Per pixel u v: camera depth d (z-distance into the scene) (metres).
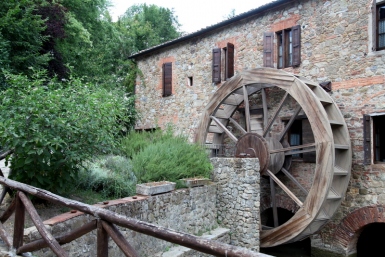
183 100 9.65
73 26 10.03
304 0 7.12
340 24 6.61
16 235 2.71
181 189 5.12
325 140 5.86
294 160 7.29
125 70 14.86
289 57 7.52
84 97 4.33
